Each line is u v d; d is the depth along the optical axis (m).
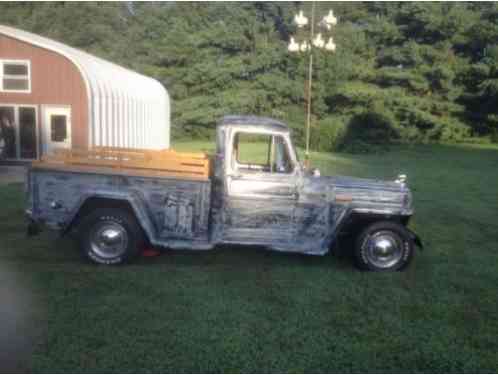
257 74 41.75
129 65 43.31
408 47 41.09
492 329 4.90
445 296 5.73
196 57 42.19
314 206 6.46
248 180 6.38
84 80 16.30
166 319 4.78
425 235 8.93
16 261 6.37
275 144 6.51
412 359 4.25
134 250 6.34
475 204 12.38
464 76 41.53
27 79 16.50
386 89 40.28
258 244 6.49
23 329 4.45
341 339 4.55
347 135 31.81
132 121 20.03
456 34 41.69
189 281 5.88
